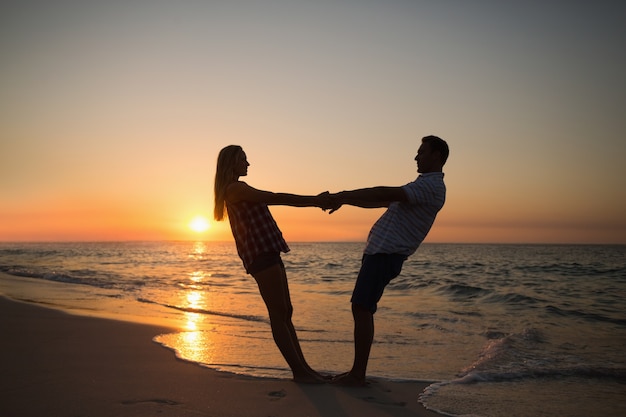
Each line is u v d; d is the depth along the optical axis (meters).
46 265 23.70
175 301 9.22
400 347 5.45
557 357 5.04
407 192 3.55
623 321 7.77
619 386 3.98
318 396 3.41
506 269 23.64
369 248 3.70
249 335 5.67
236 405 3.17
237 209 3.76
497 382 4.04
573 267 24.94
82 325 5.98
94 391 3.36
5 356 4.33
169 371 3.93
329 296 10.90
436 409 3.27
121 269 21.00
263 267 3.73
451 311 8.74
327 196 3.63
